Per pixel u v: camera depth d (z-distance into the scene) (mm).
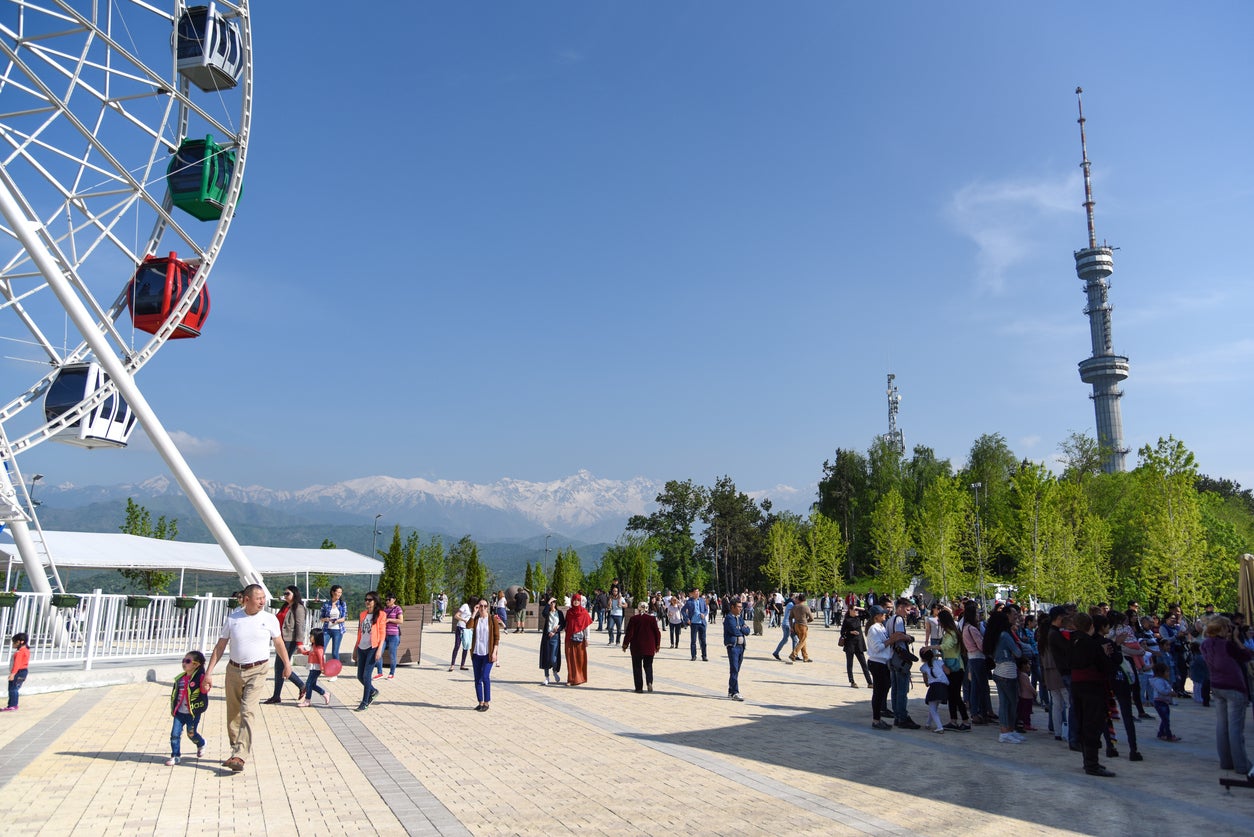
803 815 7906
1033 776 10031
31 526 28953
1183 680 19484
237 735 9570
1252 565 16312
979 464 83188
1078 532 54625
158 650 18859
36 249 18609
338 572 44281
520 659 26141
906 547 61094
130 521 53781
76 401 21438
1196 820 7980
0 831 6992
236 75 23094
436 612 52406
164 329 21938
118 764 9664
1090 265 165000
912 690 18984
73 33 20547
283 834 7121
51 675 15273
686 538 103000
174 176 22281
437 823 7488
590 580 91000
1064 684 12766
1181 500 39500
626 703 16062
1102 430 161500
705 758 10703
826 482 96438
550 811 7945
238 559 21891
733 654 16797
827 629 46312
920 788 9219
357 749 11047
